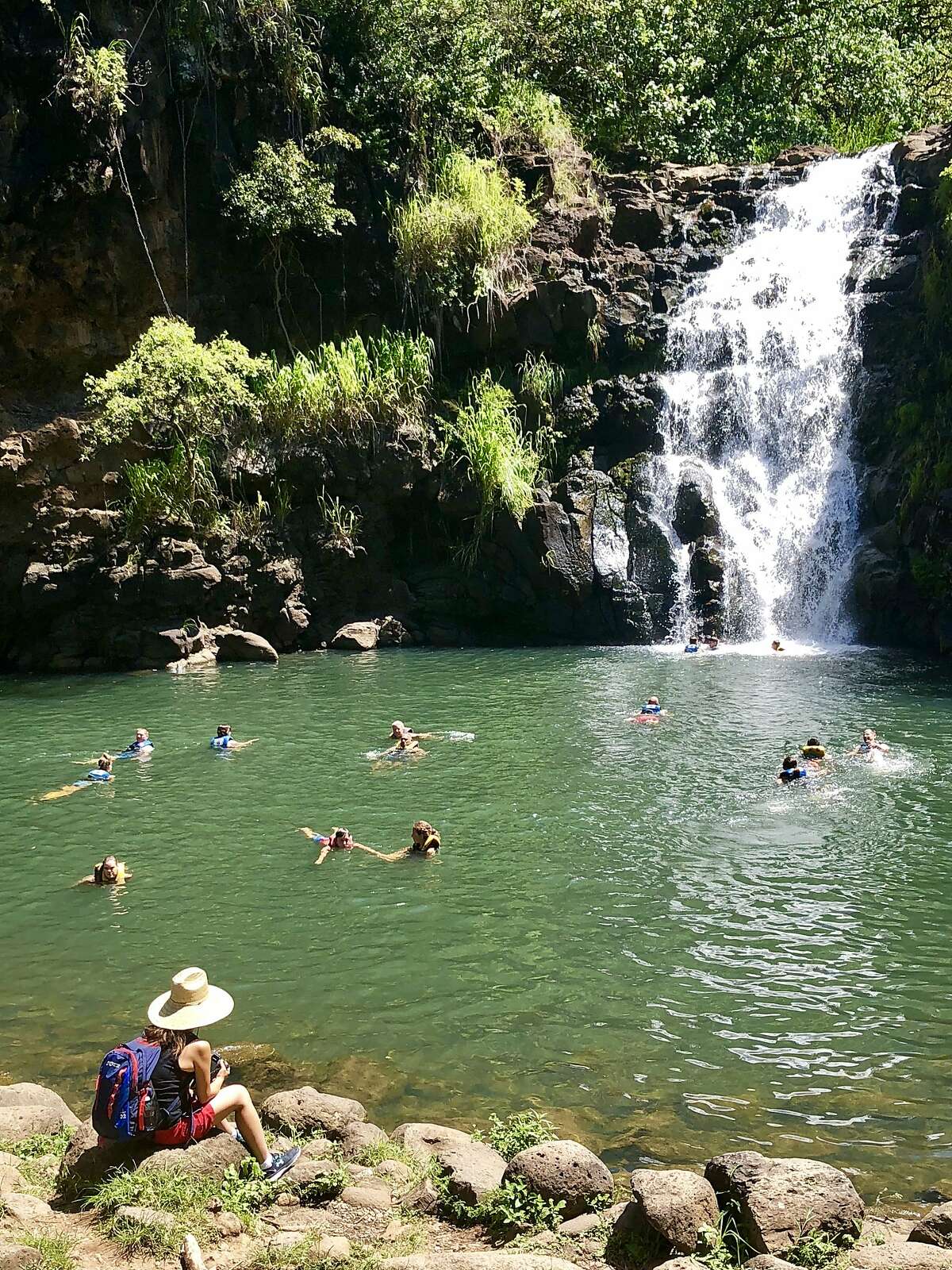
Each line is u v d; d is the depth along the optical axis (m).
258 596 29.91
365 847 13.88
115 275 29.75
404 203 33.25
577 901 12.04
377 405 30.80
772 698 21.27
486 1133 7.57
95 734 20.06
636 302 32.84
